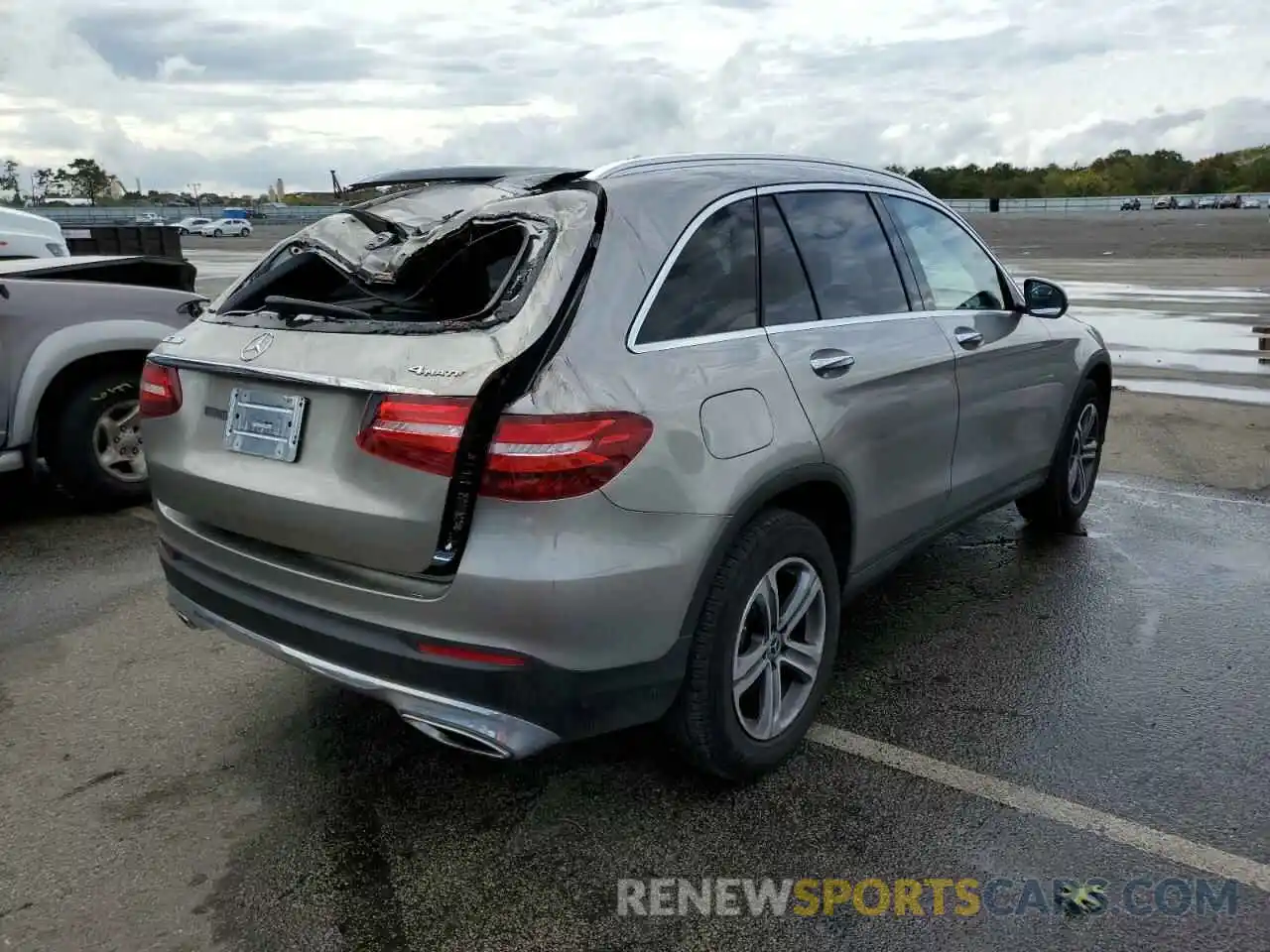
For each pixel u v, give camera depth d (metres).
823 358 3.25
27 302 5.45
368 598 2.63
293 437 2.77
